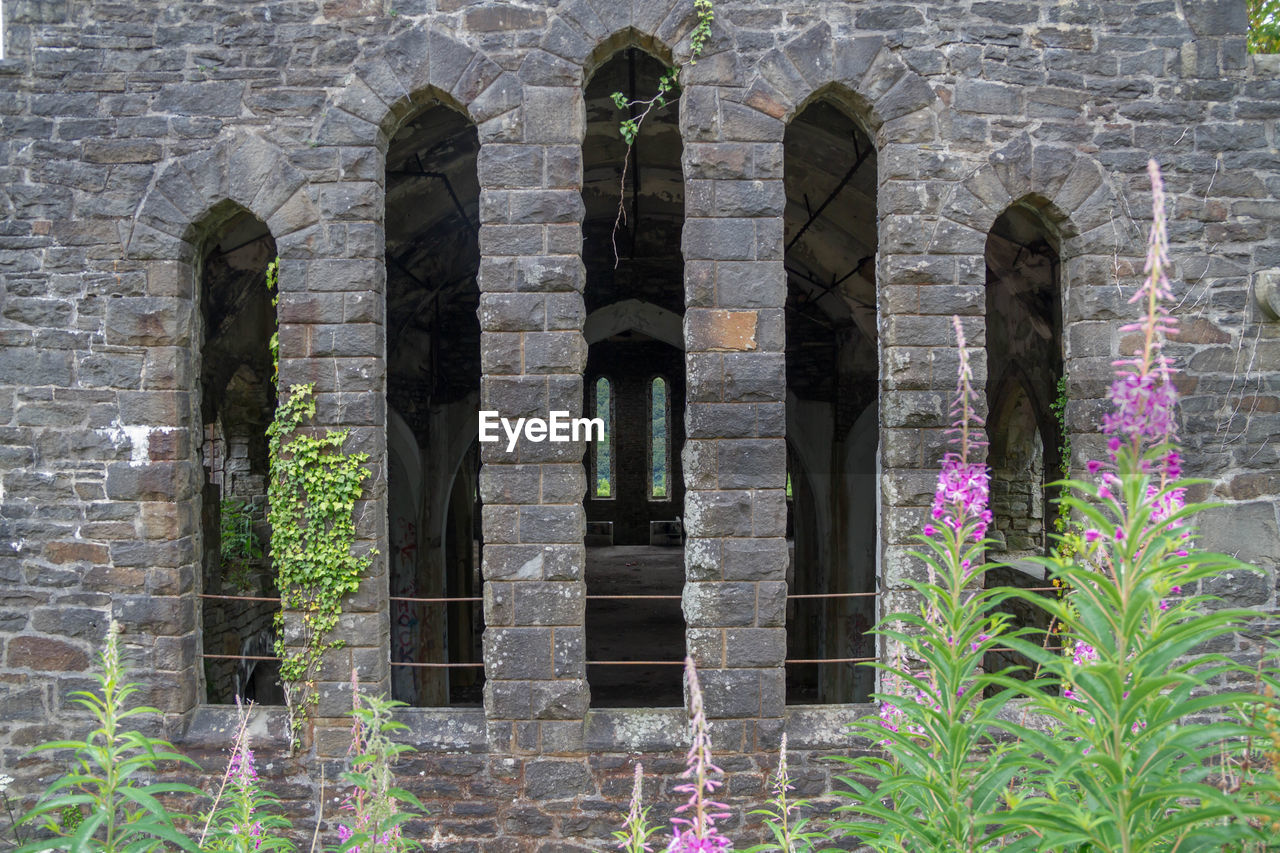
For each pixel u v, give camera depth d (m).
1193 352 5.69
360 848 3.26
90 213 5.62
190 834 5.49
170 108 5.60
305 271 5.59
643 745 5.54
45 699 5.62
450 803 5.54
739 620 5.54
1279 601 5.67
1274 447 5.70
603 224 11.31
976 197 5.57
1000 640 2.39
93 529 5.64
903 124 5.56
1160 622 2.19
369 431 5.59
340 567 5.55
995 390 9.03
